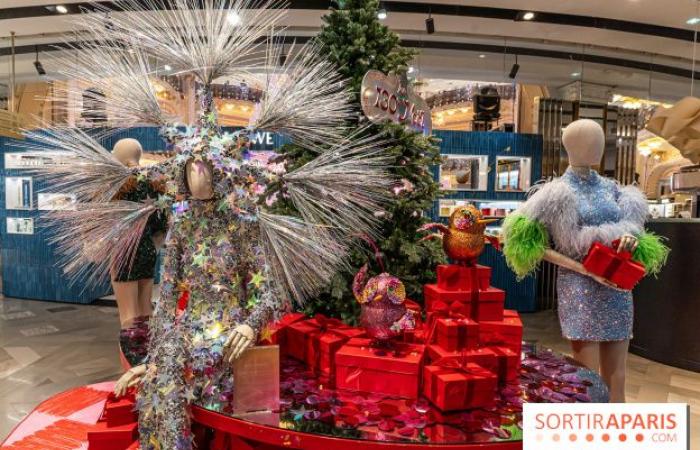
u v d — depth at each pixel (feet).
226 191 4.54
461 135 18.65
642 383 11.14
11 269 19.94
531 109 22.39
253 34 5.10
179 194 4.63
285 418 4.14
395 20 17.17
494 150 18.85
